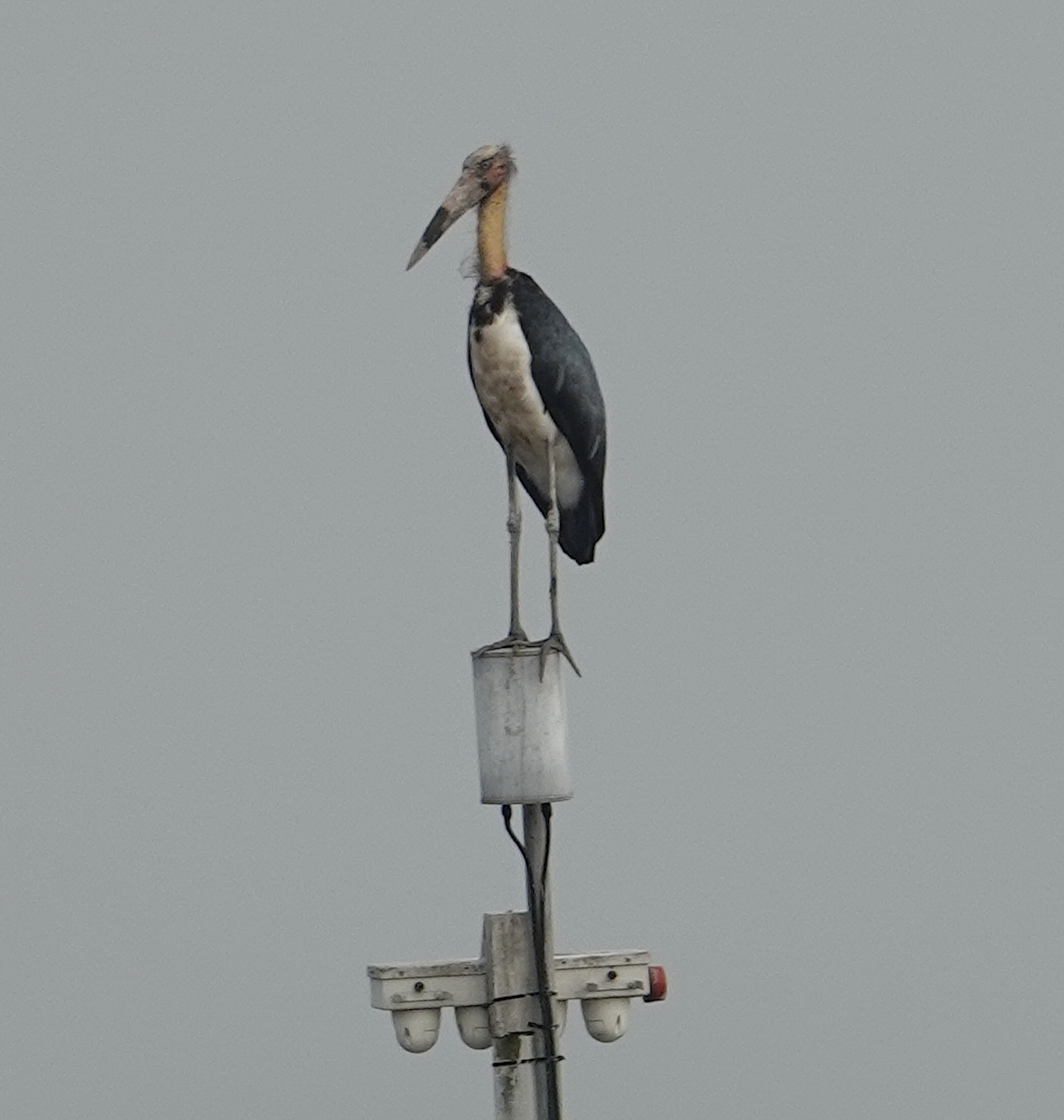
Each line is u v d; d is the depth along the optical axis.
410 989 16.56
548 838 16.58
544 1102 16.52
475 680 16.52
